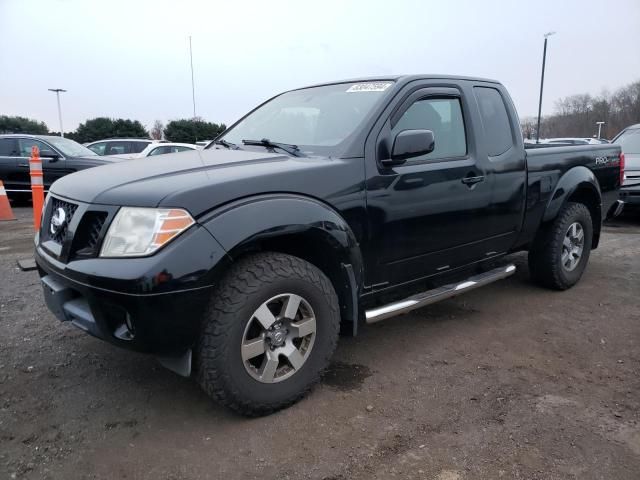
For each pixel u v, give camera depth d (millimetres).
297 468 2301
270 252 2672
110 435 2541
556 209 4418
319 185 2791
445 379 3111
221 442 2486
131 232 2334
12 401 2840
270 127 3729
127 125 45688
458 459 2354
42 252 2840
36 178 7129
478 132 3750
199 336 2463
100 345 3559
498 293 4746
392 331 3865
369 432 2564
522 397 2891
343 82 3783
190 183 2482
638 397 2891
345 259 2879
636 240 7203
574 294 4707
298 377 2752
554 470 2275
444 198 3430
